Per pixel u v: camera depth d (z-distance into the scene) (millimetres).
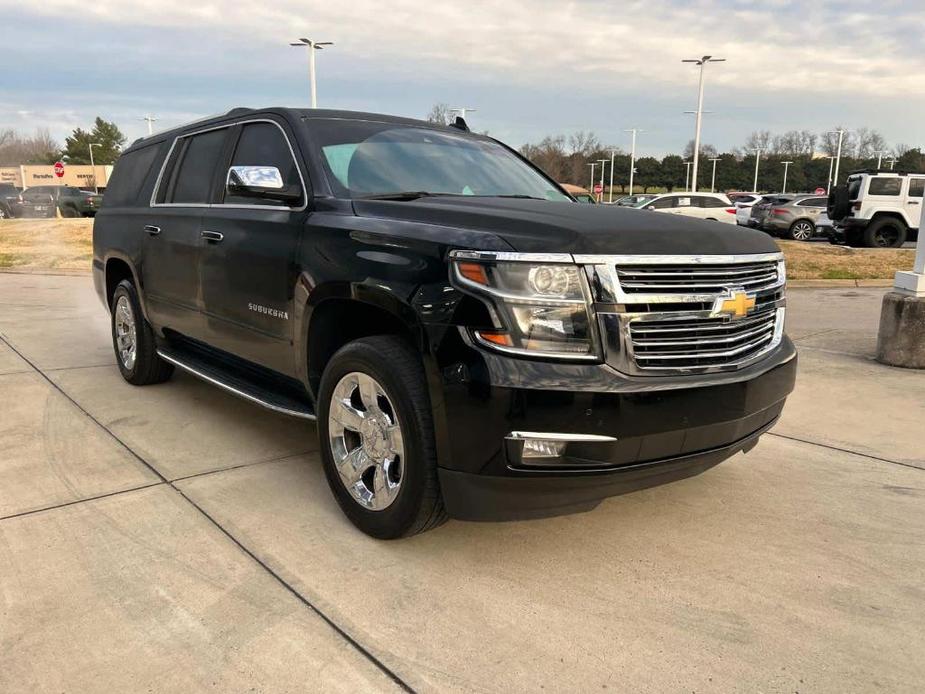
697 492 3793
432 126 4496
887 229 19484
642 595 2793
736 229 3277
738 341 3014
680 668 2363
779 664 2395
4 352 6703
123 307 5582
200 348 4758
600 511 3543
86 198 31359
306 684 2252
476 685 2264
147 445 4270
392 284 2883
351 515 3230
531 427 2576
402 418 2863
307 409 3629
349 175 3668
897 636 2561
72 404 5059
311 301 3328
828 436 4711
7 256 15383
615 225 2877
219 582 2805
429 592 2777
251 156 4152
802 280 12711
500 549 3131
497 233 2750
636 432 2672
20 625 2506
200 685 2234
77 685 2221
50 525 3232
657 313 2736
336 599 2713
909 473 4082
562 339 2629
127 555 2988
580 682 2287
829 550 3180
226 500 3531
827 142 92062
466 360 2623
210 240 4188
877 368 6609
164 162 5148
